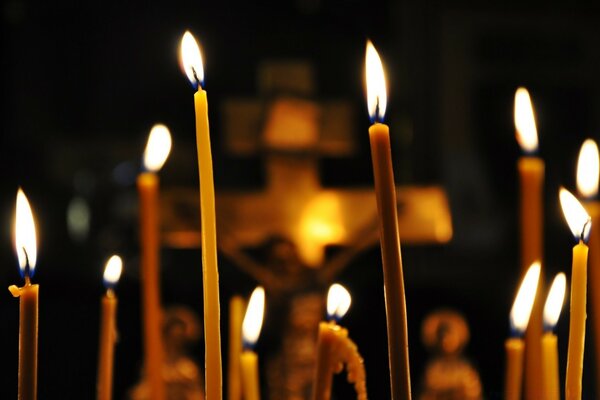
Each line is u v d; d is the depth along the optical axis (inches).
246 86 92.9
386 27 96.7
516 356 39.9
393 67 97.3
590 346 83.1
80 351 85.8
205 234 33.0
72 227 89.0
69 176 90.0
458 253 93.1
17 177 89.9
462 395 61.3
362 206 74.5
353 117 77.3
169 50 94.8
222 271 80.4
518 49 98.2
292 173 75.7
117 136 94.1
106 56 94.7
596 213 46.0
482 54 97.8
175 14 94.7
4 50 92.8
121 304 86.1
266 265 69.4
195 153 89.9
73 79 94.4
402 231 73.4
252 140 76.2
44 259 87.7
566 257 94.7
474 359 90.7
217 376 32.7
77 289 87.3
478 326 91.2
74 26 94.5
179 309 60.6
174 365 59.2
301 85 77.7
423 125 96.7
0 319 86.4
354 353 34.2
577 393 32.6
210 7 94.0
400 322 31.5
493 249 94.0
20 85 93.0
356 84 92.8
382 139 31.7
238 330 46.1
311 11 93.9
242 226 74.4
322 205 74.7
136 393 59.0
